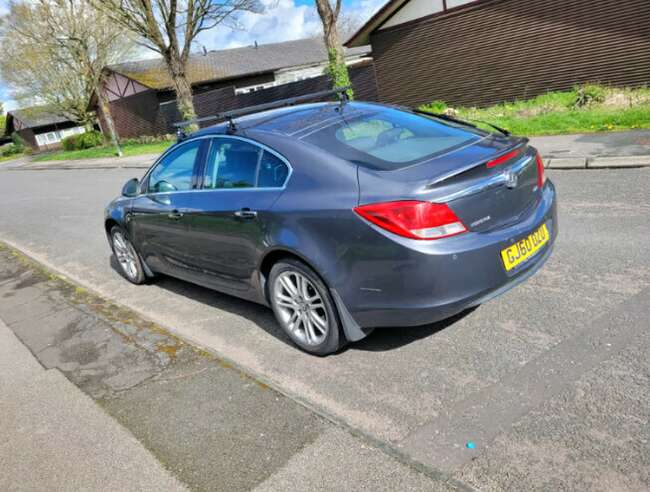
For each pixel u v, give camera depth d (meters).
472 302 3.03
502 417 2.68
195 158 4.43
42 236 9.83
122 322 4.85
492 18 15.59
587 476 2.21
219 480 2.61
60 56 34.16
